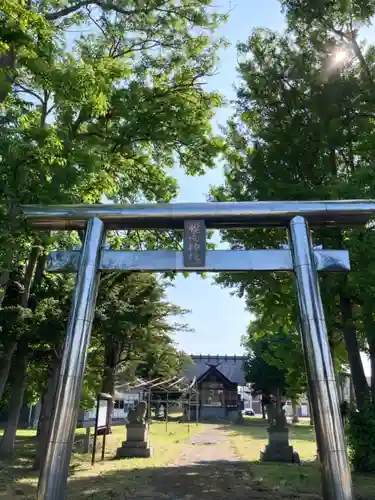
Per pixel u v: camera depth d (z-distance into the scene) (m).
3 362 13.22
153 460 15.10
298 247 7.19
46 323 13.14
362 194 9.76
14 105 8.17
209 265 7.31
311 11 12.95
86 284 7.11
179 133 13.16
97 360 23.78
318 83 12.55
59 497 5.99
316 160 12.93
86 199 11.01
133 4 12.30
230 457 16.45
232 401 48.38
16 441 22.34
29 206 7.32
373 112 12.18
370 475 11.95
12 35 7.29
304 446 21.09
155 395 42.91
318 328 6.67
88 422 20.77
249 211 7.46
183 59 13.59
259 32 13.83
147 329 24.25
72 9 11.50
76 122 11.53
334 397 6.30
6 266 7.39
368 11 12.30
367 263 9.91
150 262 7.41
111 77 10.12
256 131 14.02
